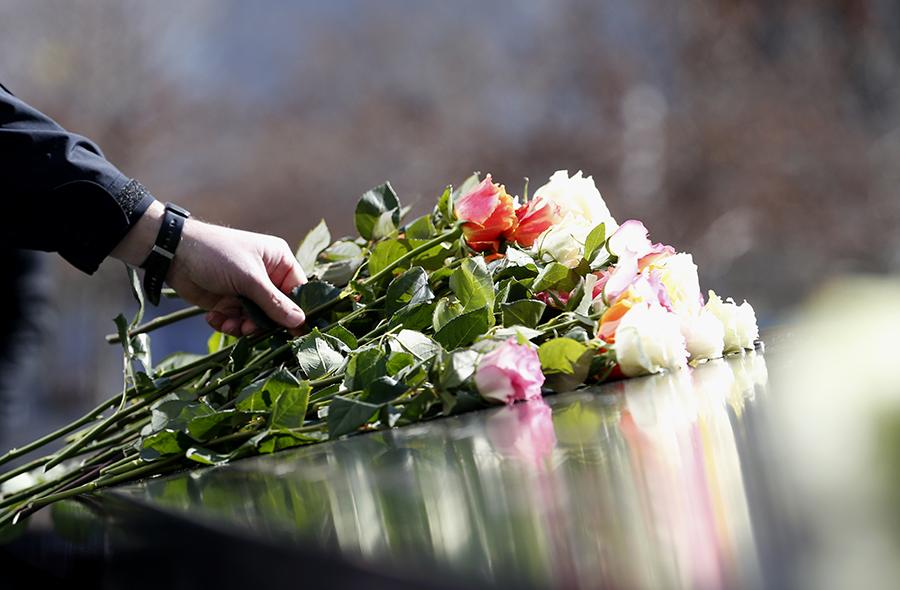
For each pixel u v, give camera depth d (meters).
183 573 0.77
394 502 0.83
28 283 3.58
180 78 15.84
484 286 1.63
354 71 16.36
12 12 14.39
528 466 0.95
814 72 12.18
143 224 1.79
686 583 0.53
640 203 12.54
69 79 14.59
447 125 14.92
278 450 1.44
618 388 1.60
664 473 0.84
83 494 1.32
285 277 1.91
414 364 1.52
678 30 13.01
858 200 11.72
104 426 1.76
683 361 1.70
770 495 0.71
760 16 12.63
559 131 13.76
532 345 1.58
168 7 15.27
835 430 0.98
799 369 1.63
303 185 16.11
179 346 12.91
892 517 0.61
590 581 0.55
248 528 0.77
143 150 15.24
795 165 11.91
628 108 13.14
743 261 11.88
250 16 17.14
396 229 2.02
